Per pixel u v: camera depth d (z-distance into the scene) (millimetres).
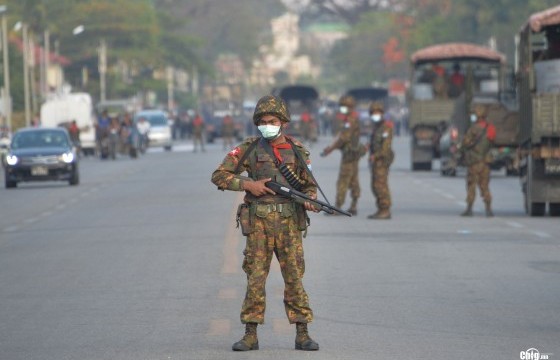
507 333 26531
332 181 82000
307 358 23875
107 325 27906
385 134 53812
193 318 28594
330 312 29328
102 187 84125
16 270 38625
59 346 25547
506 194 70688
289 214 24531
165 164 121062
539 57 61000
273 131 24438
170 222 54094
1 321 28828
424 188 75875
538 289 32938
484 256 40125
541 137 53625
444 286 33500
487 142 55062
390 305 30328
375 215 54406
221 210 59906
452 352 24453
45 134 90125
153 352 24641
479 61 104125
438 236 46656
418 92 104375
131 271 37375
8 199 75000
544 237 46188
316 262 38781
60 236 49688
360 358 23875
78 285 34688
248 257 24625
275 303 30609
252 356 24094
